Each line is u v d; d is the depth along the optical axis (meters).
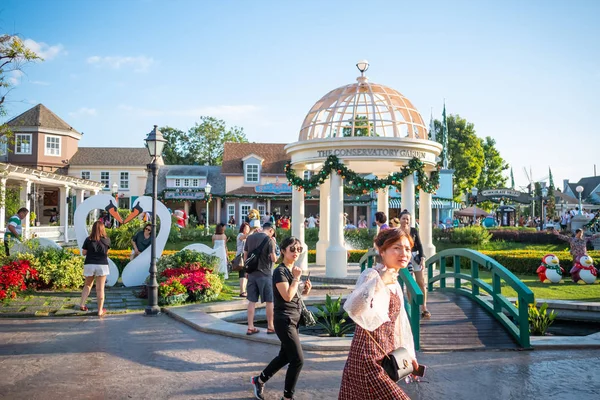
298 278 5.02
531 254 17.20
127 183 43.41
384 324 3.55
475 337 7.75
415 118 16.44
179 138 61.75
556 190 76.69
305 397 5.19
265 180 42.72
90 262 9.65
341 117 16.66
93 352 6.95
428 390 5.45
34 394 5.21
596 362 6.60
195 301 11.09
